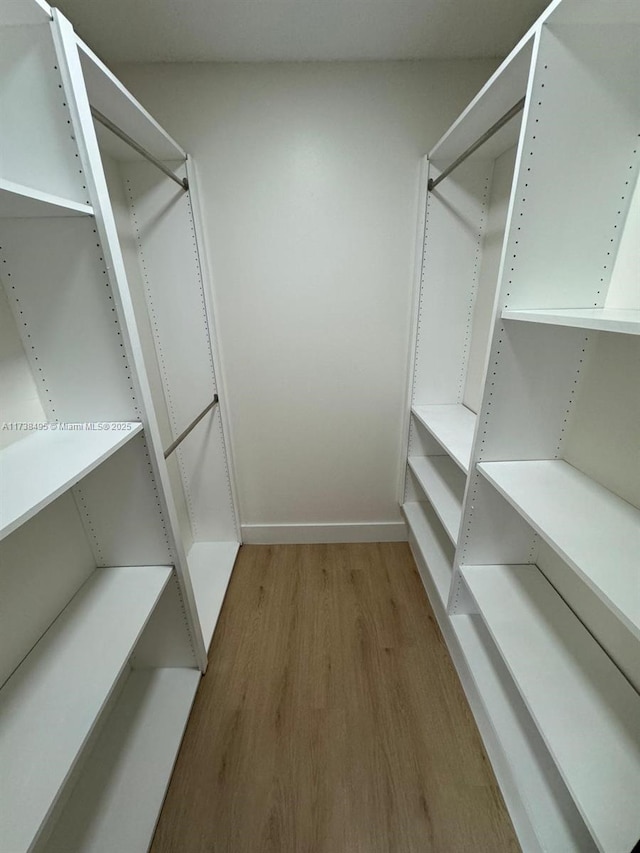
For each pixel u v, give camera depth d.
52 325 0.89
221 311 1.69
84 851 0.95
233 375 1.81
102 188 0.80
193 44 1.25
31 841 0.59
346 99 1.41
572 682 0.87
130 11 1.10
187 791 1.09
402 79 1.39
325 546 2.15
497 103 1.02
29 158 0.76
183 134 1.44
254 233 1.57
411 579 1.88
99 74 0.87
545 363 0.97
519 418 1.03
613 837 0.64
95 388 0.95
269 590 1.83
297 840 0.99
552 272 0.87
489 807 1.04
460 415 1.70
